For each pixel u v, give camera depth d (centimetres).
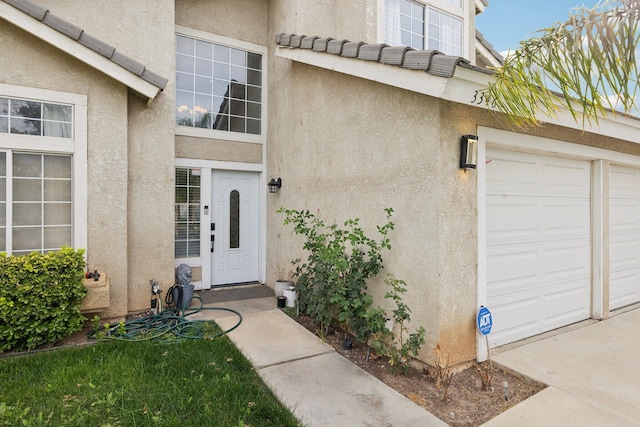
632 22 168
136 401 287
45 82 462
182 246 654
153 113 552
